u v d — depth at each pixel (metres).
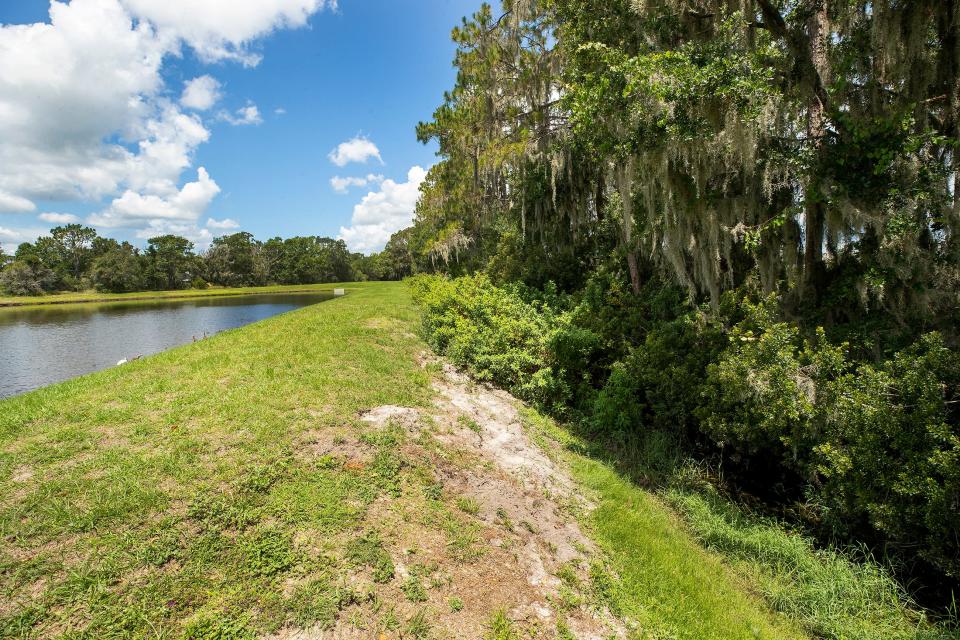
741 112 5.34
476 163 16.80
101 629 2.19
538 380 7.79
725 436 6.01
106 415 4.48
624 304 9.06
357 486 3.63
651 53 6.15
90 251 76.19
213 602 2.42
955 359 4.21
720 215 6.57
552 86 11.70
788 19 6.18
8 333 23.53
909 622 3.95
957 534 3.96
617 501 5.00
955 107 5.44
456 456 4.68
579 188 11.80
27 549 2.62
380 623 2.50
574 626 2.96
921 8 5.04
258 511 3.13
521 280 12.75
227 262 82.31
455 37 14.35
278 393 5.29
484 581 3.07
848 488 4.67
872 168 5.32
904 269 5.21
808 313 6.34
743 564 4.60
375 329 10.30
